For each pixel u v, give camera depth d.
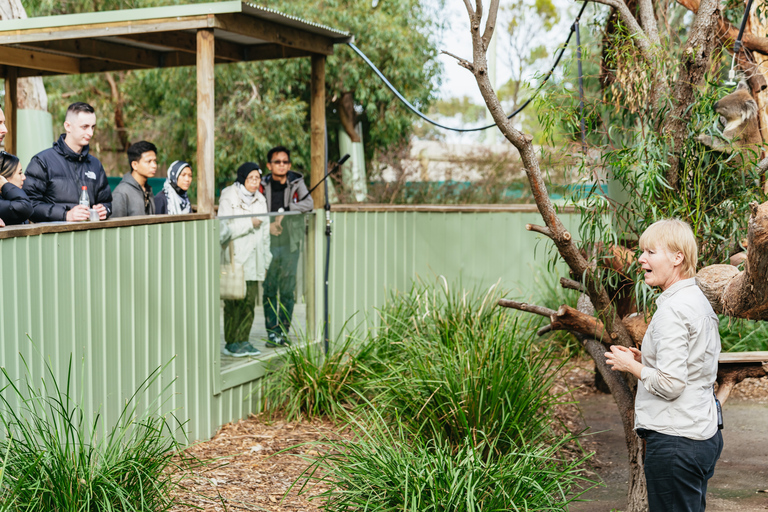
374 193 12.20
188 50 6.34
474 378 4.53
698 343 2.79
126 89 14.99
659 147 3.56
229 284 5.44
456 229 8.11
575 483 3.97
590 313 4.45
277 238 5.91
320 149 6.39
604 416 5.98
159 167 14.64
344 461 3.94
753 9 5.24
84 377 4.01
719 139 3.54
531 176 3.35
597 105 3.97
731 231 3.62
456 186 11.96
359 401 5.62
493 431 4.46
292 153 13.47
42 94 8.30
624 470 4.75
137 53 6.80
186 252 4.90
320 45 6.19
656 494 2.89
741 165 3.53
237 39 6.25
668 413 2.83
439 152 14.70
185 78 12.98
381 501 3.46
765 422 5.63
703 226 3.53
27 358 3.58
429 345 5.45
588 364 7.48
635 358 3.06
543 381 5.04
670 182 3.63
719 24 4.54
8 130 7.06
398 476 3.49
